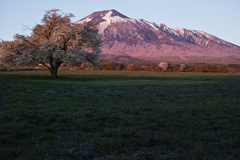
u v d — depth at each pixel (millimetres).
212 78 45500
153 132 7207
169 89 22203
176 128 7883
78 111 10289
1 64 33531
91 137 6625
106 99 14695
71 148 5684
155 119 9031
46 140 6480
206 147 5855
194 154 5301
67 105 11789
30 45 31984
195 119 9180
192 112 10562
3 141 6164
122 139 6402
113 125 8172
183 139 6547
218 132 7258
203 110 11133
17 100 12758
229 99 15008
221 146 6062
